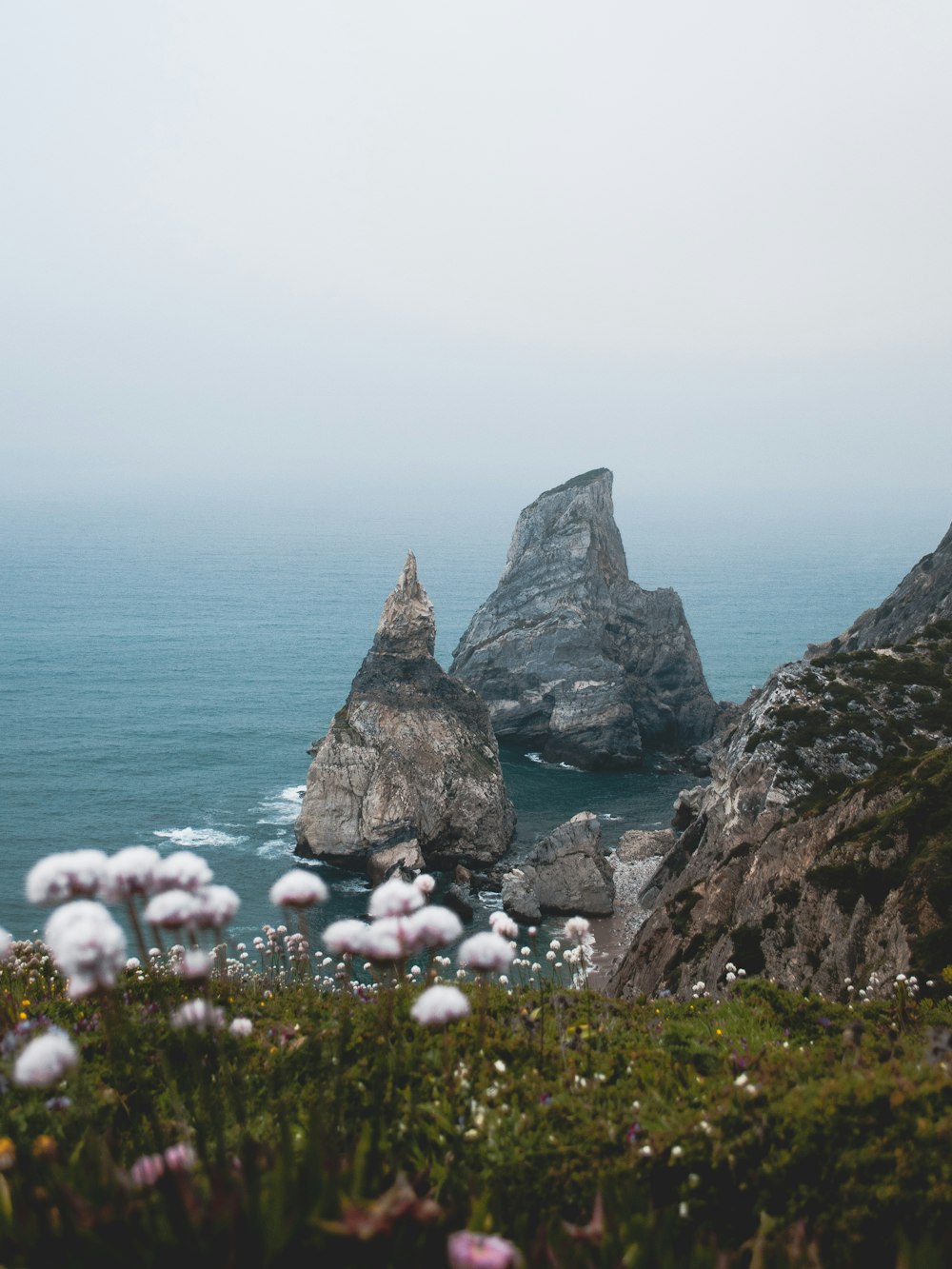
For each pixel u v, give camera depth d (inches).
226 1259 191.6
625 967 1745.8
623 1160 282.7
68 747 5182.1
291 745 5408.5
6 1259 195.5
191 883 275.0
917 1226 242.4
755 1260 222.1
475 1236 183.0
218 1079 319.6
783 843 1550.2
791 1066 349.4
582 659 5772.6
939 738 2372.0
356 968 1157.7
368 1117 313.0
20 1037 305.0
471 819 3865.7
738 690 7701.8
